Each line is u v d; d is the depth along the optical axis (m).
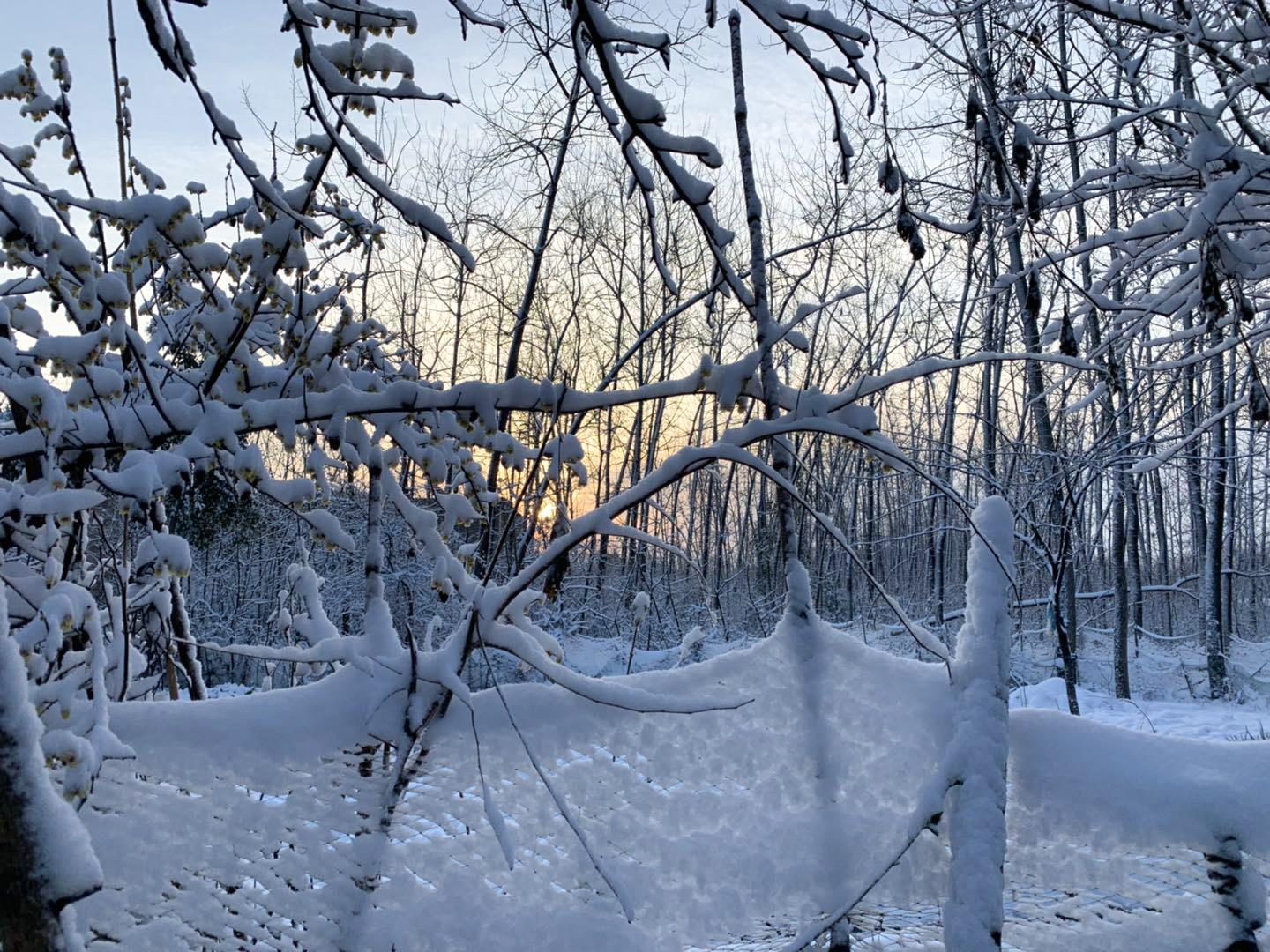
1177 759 2.03
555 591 2.54
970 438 11.62
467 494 3.24
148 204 2.30
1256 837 1.89
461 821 2.00
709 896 1.97
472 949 1.90
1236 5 5.23
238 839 1.93
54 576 2.23
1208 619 15.83
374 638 2.18
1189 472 11.13
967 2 5.05
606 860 1.98
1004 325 10.38
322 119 2.10
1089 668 16.36
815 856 2.00
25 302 3.00
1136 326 6.68
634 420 20.67
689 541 2.56
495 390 2.68
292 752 1.99
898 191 2.56
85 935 1.86
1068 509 8.86
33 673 2.13
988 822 1.88
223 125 1.96
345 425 2.82
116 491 2.29
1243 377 7.25
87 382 2.36
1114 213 8.36
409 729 2.00
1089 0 4.66
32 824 1.27
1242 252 5.47
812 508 2.04
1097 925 1.96
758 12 2.01
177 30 1.74
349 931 1.89
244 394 2.96
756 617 15.87
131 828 1.92
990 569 2.25
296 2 1.94
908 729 2.08
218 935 1.88
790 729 2.10
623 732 2.08
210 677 13.86
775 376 2.40
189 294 3.34
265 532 10.60
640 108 1.75
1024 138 3.06
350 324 2.95
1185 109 5.27
